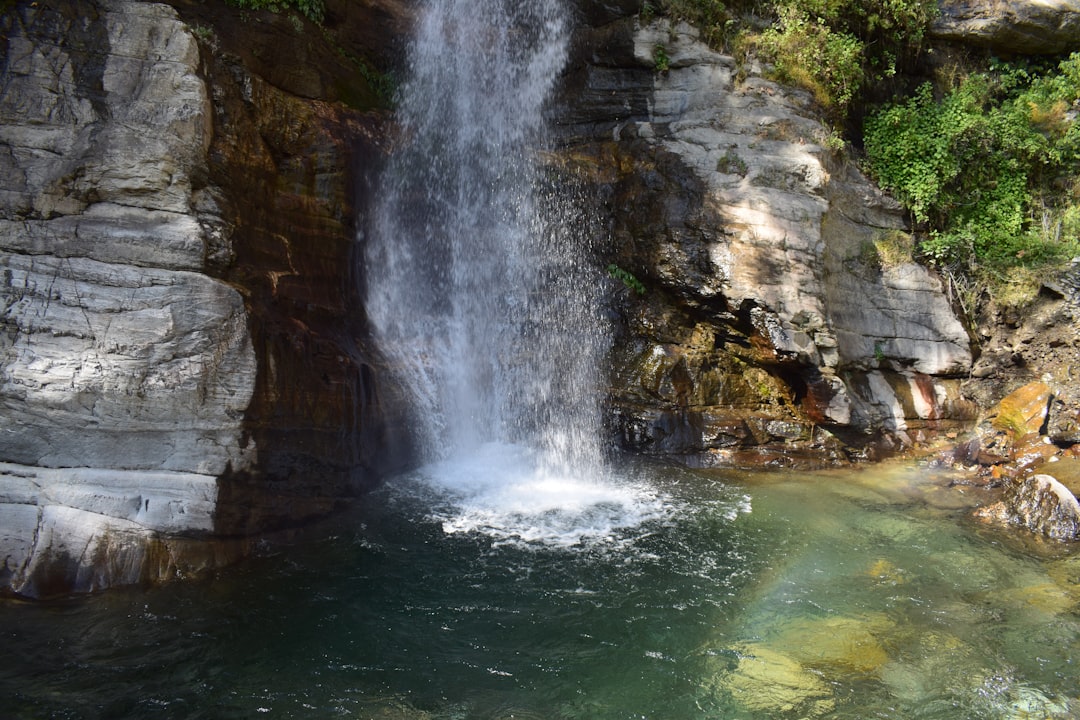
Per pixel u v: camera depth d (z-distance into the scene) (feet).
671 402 34.30
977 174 41.32
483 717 16.74
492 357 35.06
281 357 23.93
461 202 35.83
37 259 20.86
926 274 38.17
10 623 19.12
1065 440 32.96
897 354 37.24
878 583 23.17
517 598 21.79
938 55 43.98
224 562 22.30
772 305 33.53
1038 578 23.58
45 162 21.17
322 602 21.11
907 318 37.55
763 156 35.58
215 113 23.94
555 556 24.34
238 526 22.66
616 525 26.84
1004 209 40.96
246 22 27.37
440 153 35.32
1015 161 41.06
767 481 31.76
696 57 38.17
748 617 21.12
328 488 25.96
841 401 34.24
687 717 16.93
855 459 34.60
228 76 25.03
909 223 40.22
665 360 34.78
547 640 19.80
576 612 21.13
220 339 21.86
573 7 40.32
